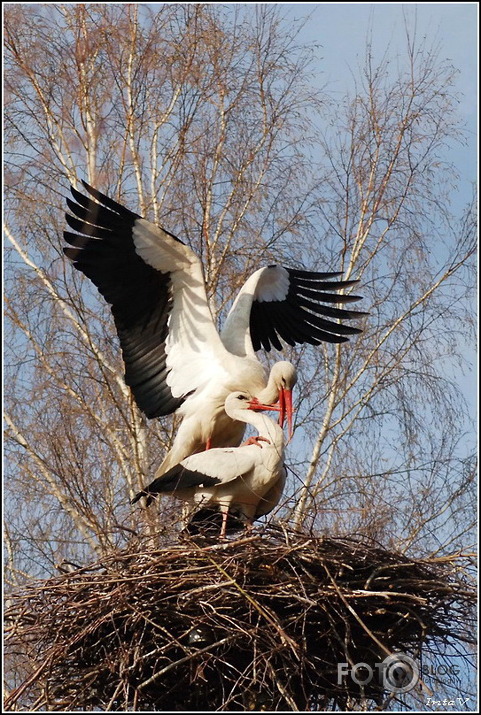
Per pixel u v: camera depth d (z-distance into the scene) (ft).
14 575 55.36
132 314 49.67
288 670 40.27
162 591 40.40
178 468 45.34
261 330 55.21
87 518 52.03
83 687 40.45
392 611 40.78
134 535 43.45
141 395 49.73
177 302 49.44
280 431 45.57
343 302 55.42
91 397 58.34
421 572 41.68
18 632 41.42
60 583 41.83
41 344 59.16
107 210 48.98
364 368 58.03
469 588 41.50
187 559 41.09
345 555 41.39
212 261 58.54
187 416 48.88
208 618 39.96
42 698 41.27
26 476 56.49
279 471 45.19
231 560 40.52
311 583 40.37
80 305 58.85
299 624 40.45
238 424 48.96
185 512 47.03
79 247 49.14
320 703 41.45
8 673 45.70
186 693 41.22
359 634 40.93
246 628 39.73
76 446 53.98
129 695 40.73
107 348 59.06
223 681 40.86
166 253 48.83
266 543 41.39
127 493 55.52
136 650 39.42
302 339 55.31
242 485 45.03
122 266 49.21
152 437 58.54
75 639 40.37
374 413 58.85
